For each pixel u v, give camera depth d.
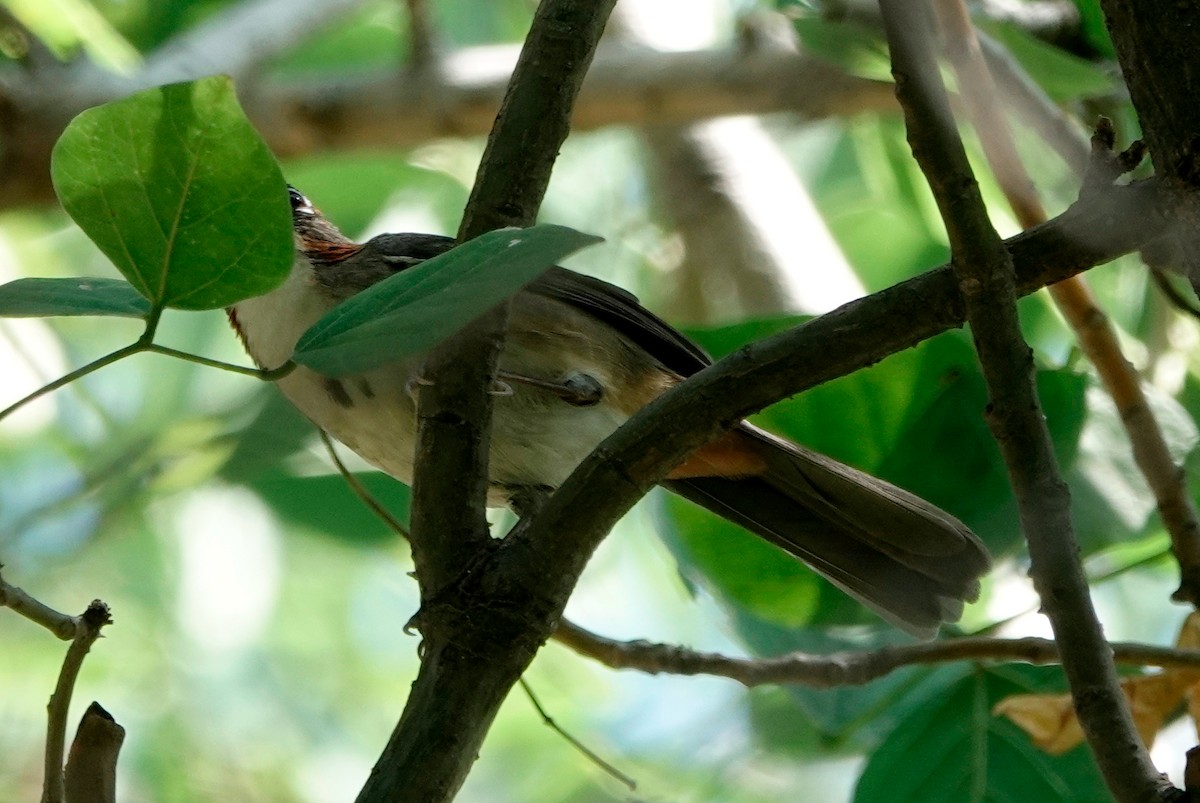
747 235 11.89
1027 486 4.39
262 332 7.86
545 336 7.74
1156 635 11.76
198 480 11.19
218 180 3.92
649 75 11.35
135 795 13.51
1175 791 4.05
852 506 7.53
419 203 13.34
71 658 4.28
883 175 11.98
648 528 11.38
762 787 12.15
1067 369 7.22
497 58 11.72
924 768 7.22
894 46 4.33
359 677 14.91
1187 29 4.09
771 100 11.20
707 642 14.44
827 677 6.37
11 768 13.14
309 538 12.53
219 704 14.21
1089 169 4.47
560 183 13.84
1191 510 5.72
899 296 4.53
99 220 3.94
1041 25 8.12
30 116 10.95
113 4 12.93
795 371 4.58
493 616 4.75
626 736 13.71
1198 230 4.08
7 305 4.13
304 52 13.68
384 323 3.86
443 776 4.64
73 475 13.38
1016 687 7.29
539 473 7.74
